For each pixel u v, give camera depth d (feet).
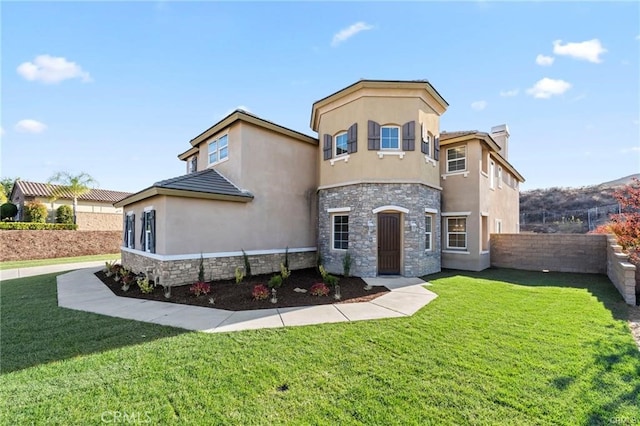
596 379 12.16
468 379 12.20
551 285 32.30
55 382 12.10
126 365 13.60
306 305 24.31
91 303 25.38
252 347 15.65
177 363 13.79
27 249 66.64
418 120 38.45
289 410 10.24
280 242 42.45
